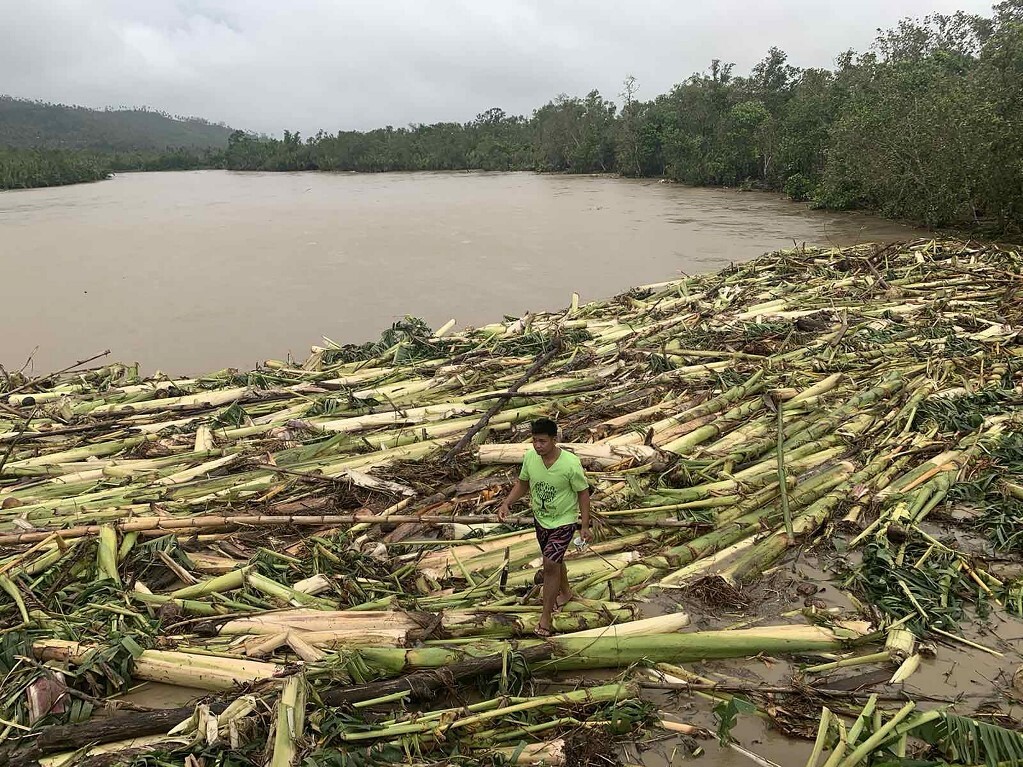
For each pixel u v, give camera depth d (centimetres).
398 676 457
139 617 505
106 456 799
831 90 4256
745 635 490
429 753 406
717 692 456
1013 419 803
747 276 1703
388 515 653
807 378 967
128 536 602
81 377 1114
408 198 4722
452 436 814
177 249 2553
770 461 741
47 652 467
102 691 455
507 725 425
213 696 438
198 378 1105
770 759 409
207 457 779
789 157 4181
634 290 1603
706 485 686
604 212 3584
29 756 396
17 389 1052
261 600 526
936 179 2470
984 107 2169
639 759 409
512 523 627
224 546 609
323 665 455
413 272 2081
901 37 5053
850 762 383
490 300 1738
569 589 523
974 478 705
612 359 1074
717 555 594
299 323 1543
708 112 5734
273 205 4331
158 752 387
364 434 829
